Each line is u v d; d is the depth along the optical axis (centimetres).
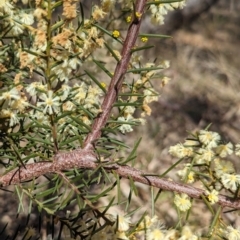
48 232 29
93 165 16
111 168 15
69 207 31
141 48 16
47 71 15
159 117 56
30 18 18
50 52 16
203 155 17
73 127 17
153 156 49
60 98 16
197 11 71
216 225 16
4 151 17
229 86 63
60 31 16
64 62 16
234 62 67
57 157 16
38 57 15
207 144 17
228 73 65
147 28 66
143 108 19
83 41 16
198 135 17
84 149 16
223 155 17
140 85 19
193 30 70
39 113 17
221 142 17
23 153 18
